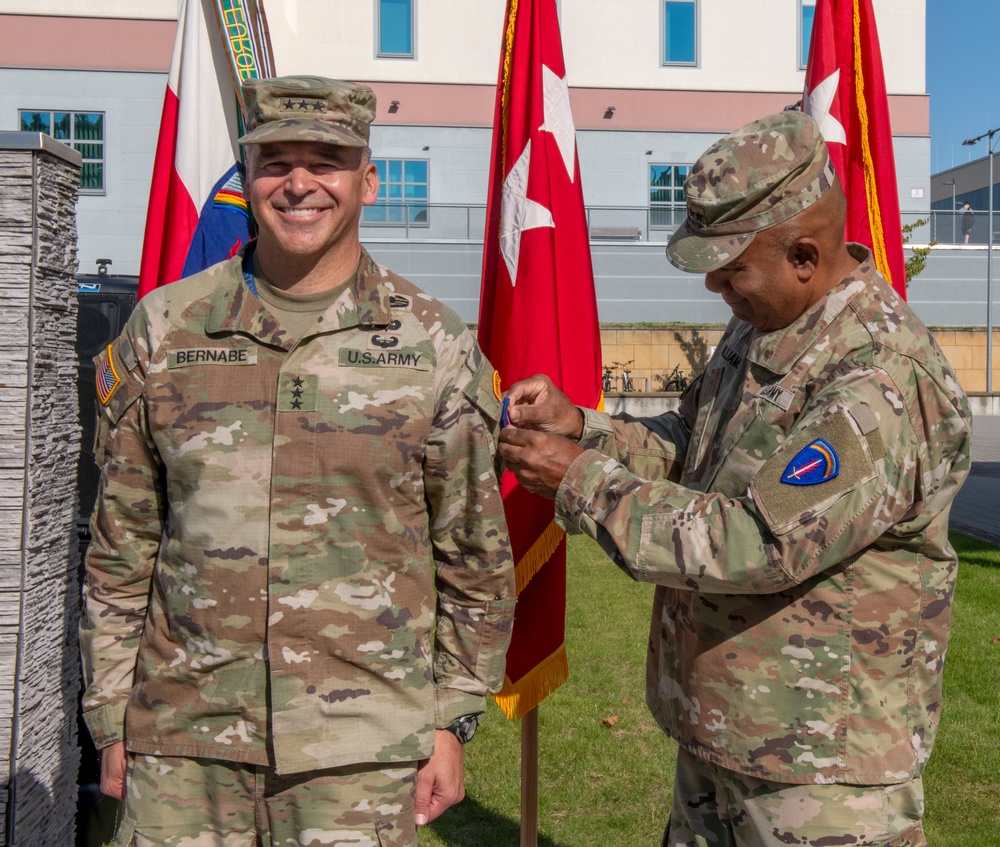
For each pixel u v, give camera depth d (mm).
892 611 1961
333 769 1870
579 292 3104
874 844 1947
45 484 2576
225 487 1884
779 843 1998
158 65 18797
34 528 2512
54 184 2570
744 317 2139
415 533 1969
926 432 1918
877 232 3559
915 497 1926
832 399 1875
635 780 3957
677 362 19719
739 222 1970
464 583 2039
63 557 2713
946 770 3961
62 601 2715
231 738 1876
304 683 1863
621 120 20828
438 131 20266
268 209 1889
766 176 1950
